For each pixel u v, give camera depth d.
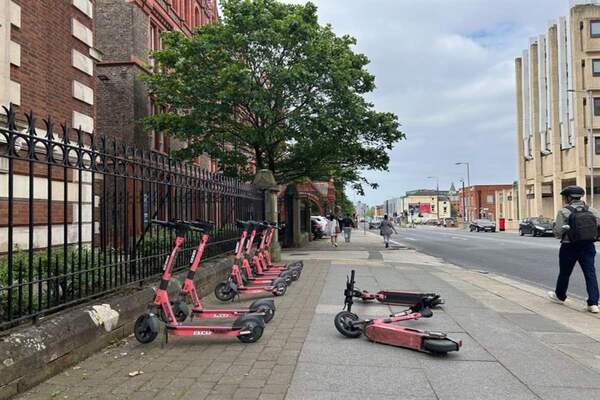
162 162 7.32
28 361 4.18
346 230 29.66
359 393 4.20
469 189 109.38
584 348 5.67
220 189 10.36
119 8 22.33
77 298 5.40
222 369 4.80
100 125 22.00
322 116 19.16
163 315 5.79
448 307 8.09
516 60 66.56
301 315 7.30
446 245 27.30
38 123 9.47
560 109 54.41
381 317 7.13
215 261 9.91
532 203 63.00
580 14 50.72
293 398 4.08
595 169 50.47
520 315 7.49
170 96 20.17
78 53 11.03
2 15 8.15
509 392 4.26
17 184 8.27
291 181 24.67
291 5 20.95
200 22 32.25
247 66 19.83
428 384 4.43
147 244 7.02
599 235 7.88
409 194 163.88
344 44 21.69
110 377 4.55
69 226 9.28
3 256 6.86
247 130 20.06
